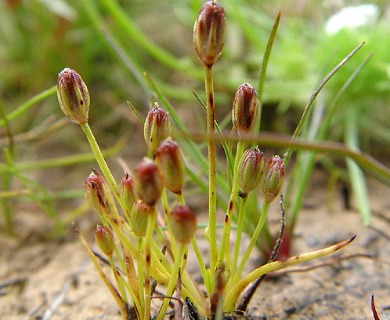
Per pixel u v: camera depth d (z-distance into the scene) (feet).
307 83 0.17
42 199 0.15
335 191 0.15
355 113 0.16
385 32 0.16
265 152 0.17
